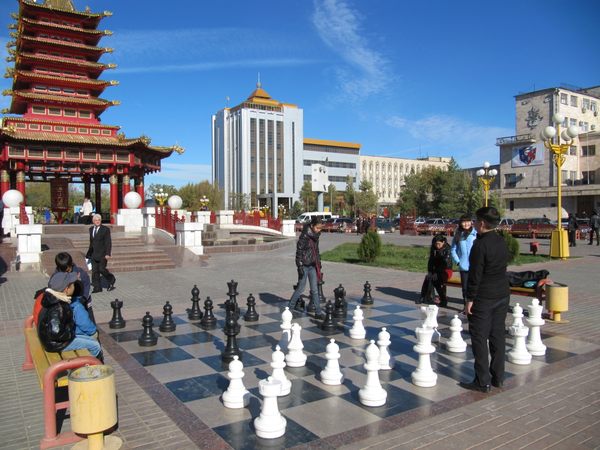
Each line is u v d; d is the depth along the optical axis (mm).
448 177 64750
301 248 9383
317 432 4516
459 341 7090
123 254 18219
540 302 9352
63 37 32219
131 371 6301
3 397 5516
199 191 69000
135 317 9602
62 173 33781
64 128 31109
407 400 5273
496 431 4484
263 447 4223
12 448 4312
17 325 8891
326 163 95500
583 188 54625
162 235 22938
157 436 4457
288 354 6590
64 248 19172
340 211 83688
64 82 31359
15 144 29109
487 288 5473
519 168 63656
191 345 7559
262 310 10211
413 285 13586
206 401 5312
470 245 9328
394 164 120438
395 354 7004
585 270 16641
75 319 5586
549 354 6949
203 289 13023
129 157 32312
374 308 10367
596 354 6922
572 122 62000
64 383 4648
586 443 4238
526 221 40719
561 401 5203
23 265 17141
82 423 4051
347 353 7074
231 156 100312
